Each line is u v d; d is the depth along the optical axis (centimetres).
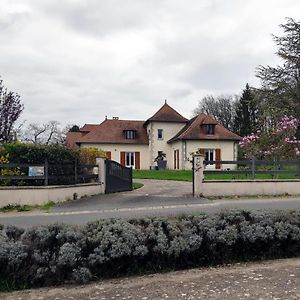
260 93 3169
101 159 1662
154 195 1562
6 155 1418
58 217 1107
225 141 3894
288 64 3130
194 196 1498
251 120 6172
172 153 4200
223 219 645
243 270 581
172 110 4381
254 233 632
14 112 2233
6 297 485
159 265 586
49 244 547
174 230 600
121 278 556
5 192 1312
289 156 2153
